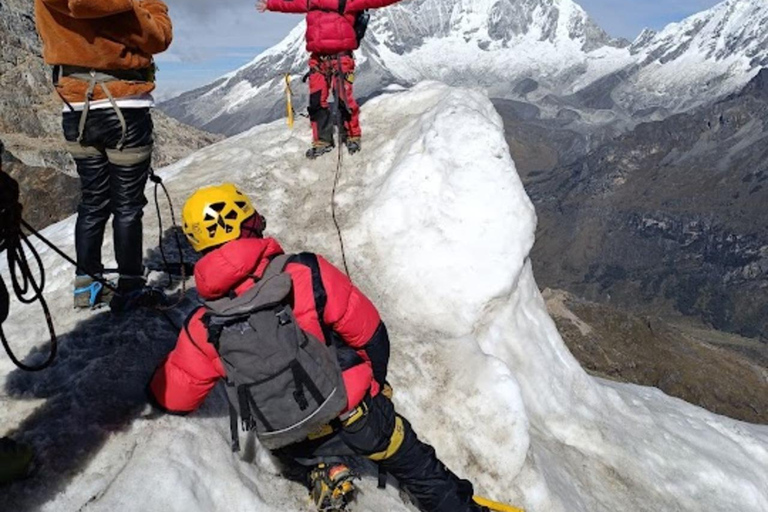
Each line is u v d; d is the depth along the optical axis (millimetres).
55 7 4324
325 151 8586
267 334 3457
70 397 4312
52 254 6691
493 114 8422
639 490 6645
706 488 7090
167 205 7711
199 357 3730
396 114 9281
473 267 6934
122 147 4762
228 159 8977
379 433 3986
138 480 3904
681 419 8359
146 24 4609
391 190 7406
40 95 60000
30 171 23797
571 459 6605
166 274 6199
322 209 7809
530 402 6871
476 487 5469
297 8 8148
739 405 56250
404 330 6449
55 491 3760
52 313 5316
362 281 6961
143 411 4297
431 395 5805
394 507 4598
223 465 4234
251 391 3502
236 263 3479
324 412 3594
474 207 7156
